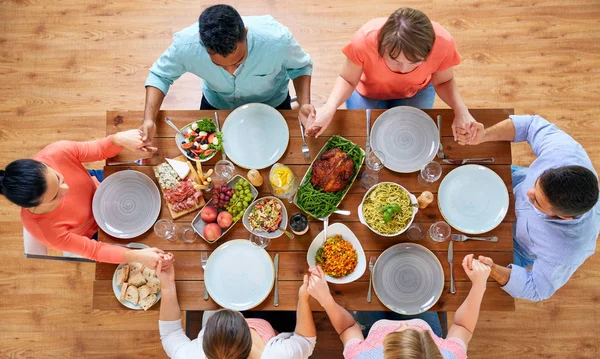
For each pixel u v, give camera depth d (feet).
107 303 6.70
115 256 6.48
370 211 6.58
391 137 6.98
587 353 9.53
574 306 9.64
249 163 6.91
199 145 6.89
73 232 6.75
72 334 9.67
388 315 7.52
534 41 10.51
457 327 6.42
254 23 6.82
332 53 10.54
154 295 6.67
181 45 6.84
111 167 6.97
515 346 9.58
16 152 10.28
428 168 6.74
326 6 10.66
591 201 5.83
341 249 6.47
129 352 9.62
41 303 9.76
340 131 7.00
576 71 10.42
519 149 10.19
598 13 10.53
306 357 6.47
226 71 7.11
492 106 10.37
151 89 7.18
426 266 6.56
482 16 10.59
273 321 7.55
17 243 9.89
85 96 10.46
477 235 6.68
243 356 5.61
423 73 7.18
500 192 6.73
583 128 10.26
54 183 6.05
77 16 10.67
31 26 10.66
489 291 6.61
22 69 10.53
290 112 7.04
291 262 6.62
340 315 6.41
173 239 6.69
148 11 10.68
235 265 6.59
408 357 5.05
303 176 6.89
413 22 5.90
